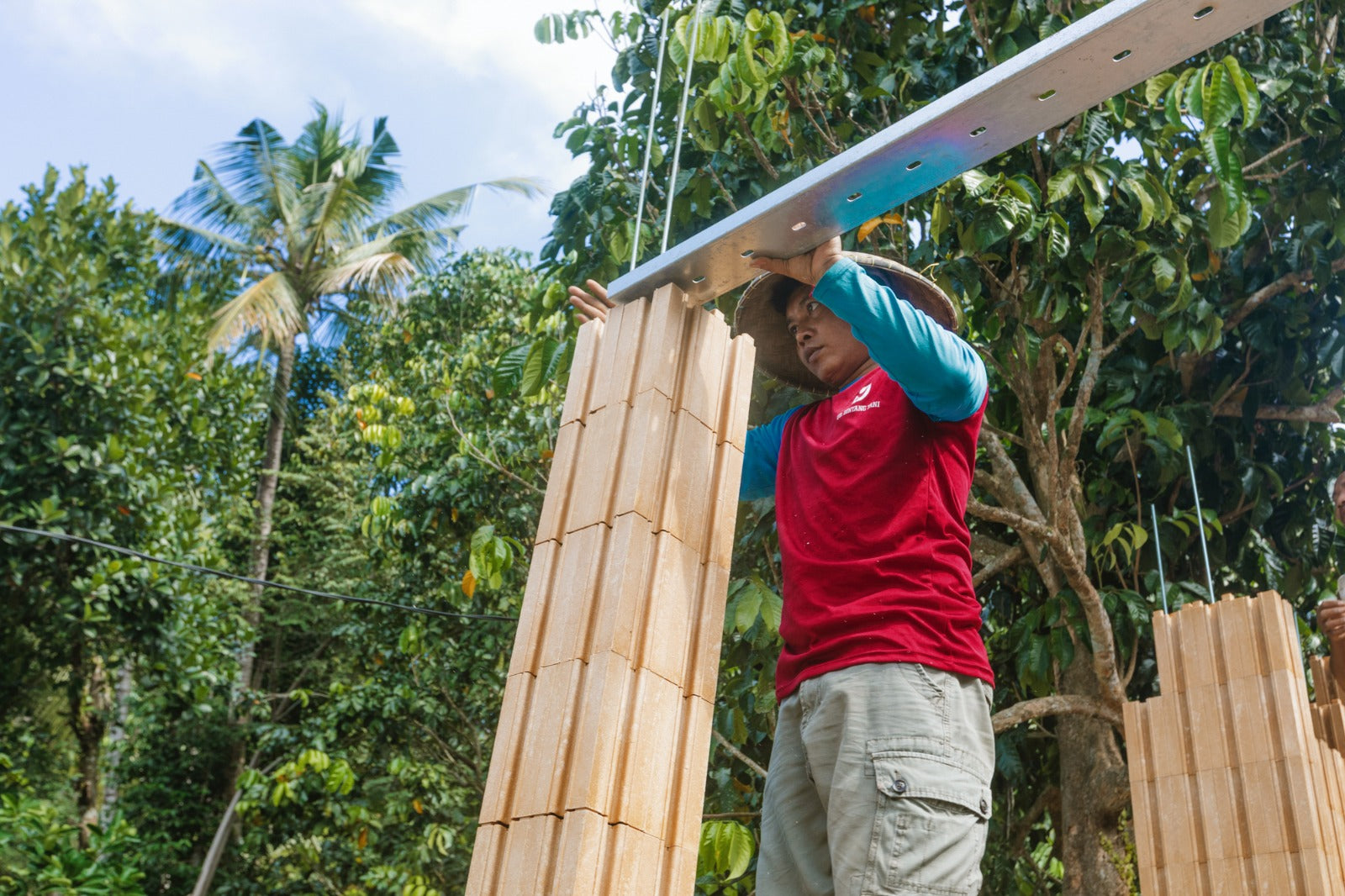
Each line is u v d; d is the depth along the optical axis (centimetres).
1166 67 149
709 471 193
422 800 1242
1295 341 583
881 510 181
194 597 1198
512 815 166
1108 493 575
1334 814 303
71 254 1162
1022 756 671
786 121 507
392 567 1217
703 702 177
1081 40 144
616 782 162
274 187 1955
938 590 176
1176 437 519
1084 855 516
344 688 1219
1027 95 151
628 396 192
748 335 223
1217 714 311
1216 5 137
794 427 212
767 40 435
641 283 200
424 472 976
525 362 470
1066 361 611
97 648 1202
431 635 1128
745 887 515
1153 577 523
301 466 1845
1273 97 513
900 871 157
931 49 534
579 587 177
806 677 178
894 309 174
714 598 184
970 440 192
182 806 1512
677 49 390
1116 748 538
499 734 173
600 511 182
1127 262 478
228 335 1781
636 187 527
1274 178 554
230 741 1522
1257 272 589
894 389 190
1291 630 312
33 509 1064
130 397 1166
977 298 502
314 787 1200
